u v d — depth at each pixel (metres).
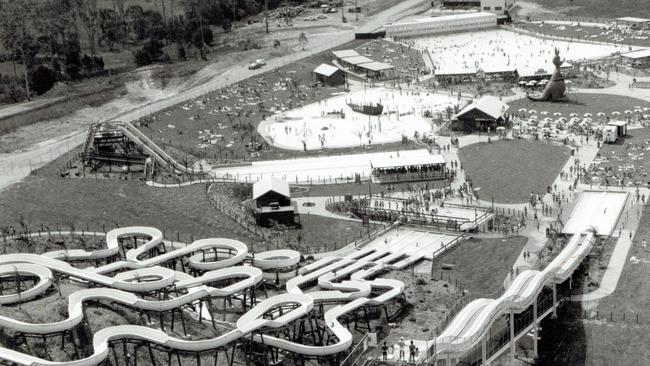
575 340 159.00
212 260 180.75
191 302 150.12
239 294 163.62
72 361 127.38
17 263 160.62
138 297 152.00
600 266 185.50
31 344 139.38
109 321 147.75
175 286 157.25
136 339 134.88
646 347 154.88
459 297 170.25
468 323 145.62
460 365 144.50
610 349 155.50
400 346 137.25
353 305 154.25
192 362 143.00
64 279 163.62
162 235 185.75
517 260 190.38
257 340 141.50
